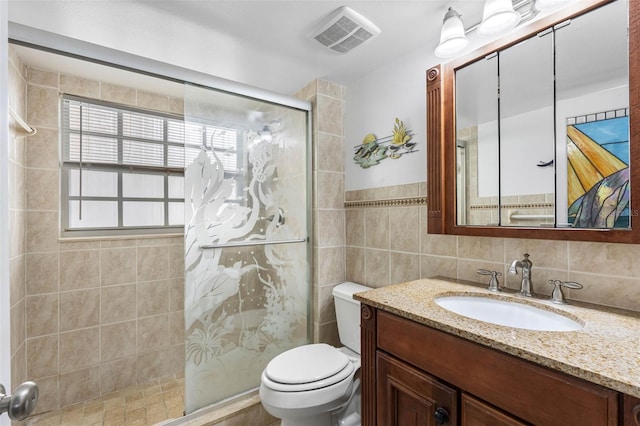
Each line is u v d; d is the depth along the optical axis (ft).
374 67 6.03
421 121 5.25
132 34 4.79
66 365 6.10
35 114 5.86
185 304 5.11
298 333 6.48
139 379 6.86
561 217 3.53
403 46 5.26
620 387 1.84
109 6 4.11
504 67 4.02
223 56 5.54
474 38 4.58
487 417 2.55
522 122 3.86
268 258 6.06
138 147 7.18
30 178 5.78
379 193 6.03
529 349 2.30
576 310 3.17
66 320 6.11
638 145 2.94
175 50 5.31
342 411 5.06
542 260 3.83
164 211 7.53
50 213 5.98
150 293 7.04
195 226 5.22
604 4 3.21
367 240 6.29
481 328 2.73
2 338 1.75
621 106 3.11
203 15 4.37
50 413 5.85
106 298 6.54
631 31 2.98
